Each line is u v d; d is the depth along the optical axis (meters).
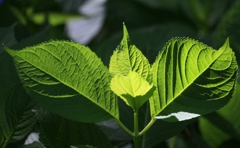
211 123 0.96
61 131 0.80
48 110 0.80
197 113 0.75
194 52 0.74
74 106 0.76
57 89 0.75
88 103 0.76
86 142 0.80
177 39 0.74
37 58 0.74
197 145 0.95
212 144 0.97
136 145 0.77
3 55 0.88
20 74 0.74
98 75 0.75
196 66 0.74
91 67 0.75
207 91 0.75
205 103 0.75
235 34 1.11
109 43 1.04
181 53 0.74
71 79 0.75
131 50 0.75
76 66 0.75
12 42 0.91
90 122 0.76
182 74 0.75
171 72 0.75
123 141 0.88
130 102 0.76
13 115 0.80
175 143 0.97
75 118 0.76
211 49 0.73
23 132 0.81
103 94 0.76
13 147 0.84
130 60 0.75
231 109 0.95
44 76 0.74
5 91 0.87
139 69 0.75
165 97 0.76
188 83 0.75
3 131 0.80
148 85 0.74
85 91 0.76
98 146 0.80
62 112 0.76
